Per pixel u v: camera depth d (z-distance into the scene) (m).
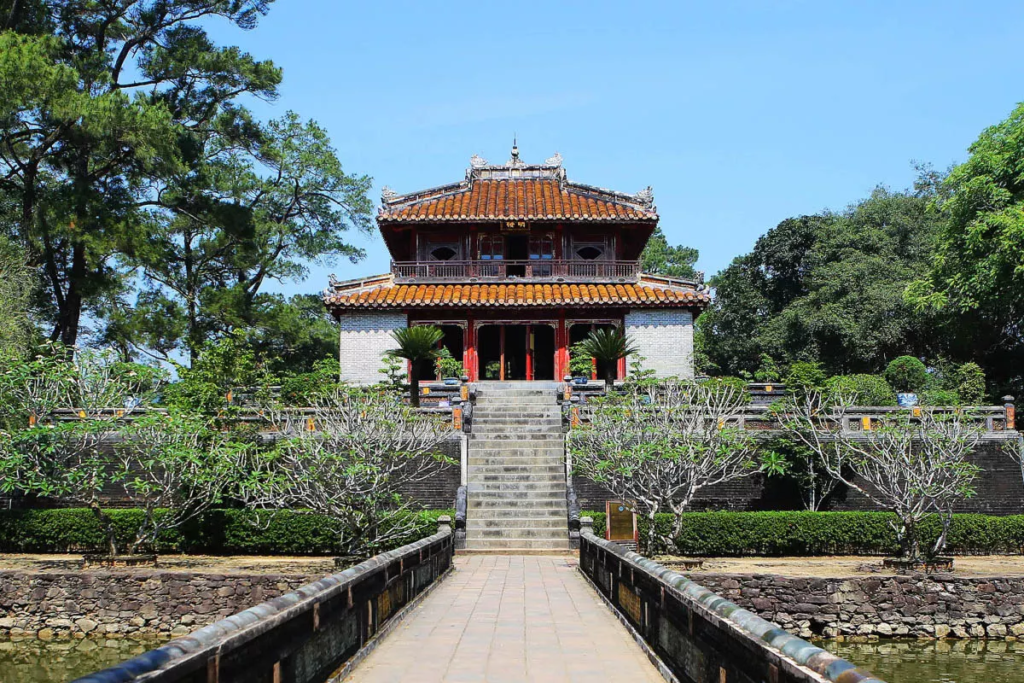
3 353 22.52
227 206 38.28
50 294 36.56
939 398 30.89
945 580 17.23
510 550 22.02
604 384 31.73
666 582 8.70
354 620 9.45
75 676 14.38
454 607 13.53
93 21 38.06
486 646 10.36
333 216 47.16
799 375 31.39
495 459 25.92
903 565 19.08
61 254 36.97
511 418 28.33
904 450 21.14
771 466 21.30
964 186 32.50
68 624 17.23
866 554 21.84
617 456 20.52
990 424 25.39
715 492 25.09
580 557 18.88
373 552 20.31
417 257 39.84
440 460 24.83
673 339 37.41
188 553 21.98
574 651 10.06
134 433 20.75
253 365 27.30
